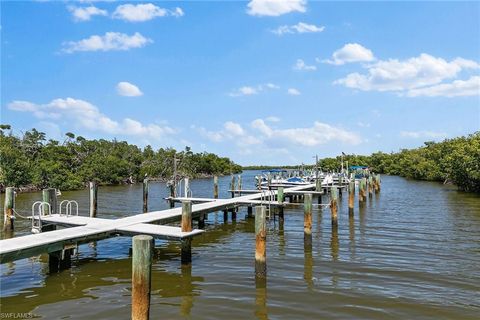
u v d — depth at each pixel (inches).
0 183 1786.4
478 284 452.8
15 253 448.1
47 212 739.4
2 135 2322.8
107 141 3344.0
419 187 2015.3
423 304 394.3
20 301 414.6
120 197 1686.8
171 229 572.4
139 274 331.9
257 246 481.1
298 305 394.3
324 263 546.3
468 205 1199.6
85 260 581.6
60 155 2491.4
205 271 515.8
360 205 1242.0
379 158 3735.2
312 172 2417.6
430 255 582.9
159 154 3582.7
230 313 375.6
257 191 1384.1
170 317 367.2
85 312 384.8
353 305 392.8
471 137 1840.6
